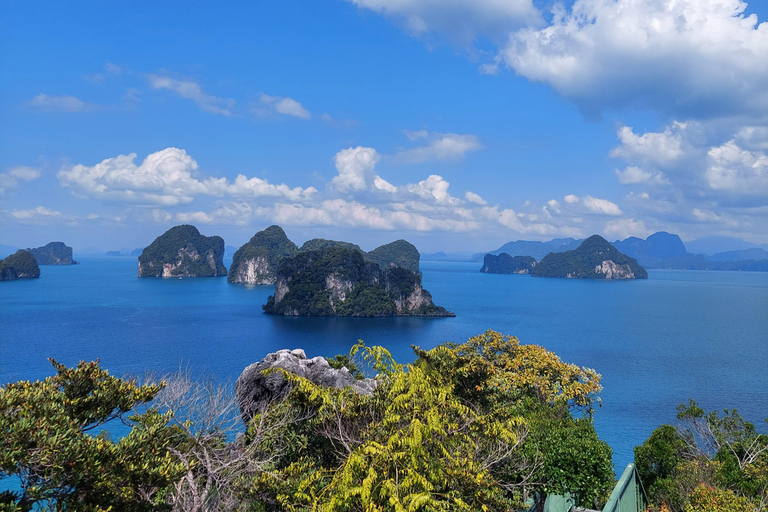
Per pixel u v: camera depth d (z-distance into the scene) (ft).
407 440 30.78
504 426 41.55
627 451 182.39
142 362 334.24
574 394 76.23
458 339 495.00
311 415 49.29
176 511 39.81
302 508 36.94
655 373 343.87
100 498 31.76
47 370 311.06
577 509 57.62
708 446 103.81
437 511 29.48
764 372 350.64
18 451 27.12
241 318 628.28
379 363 43.09
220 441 48.34
